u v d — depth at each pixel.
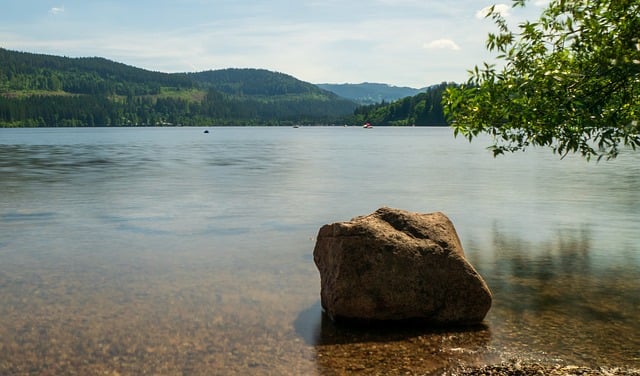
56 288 11.16
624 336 8.72
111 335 8.72
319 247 10.16
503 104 8.29
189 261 13.39
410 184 30.22
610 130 7.35
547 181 31.58
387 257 9.17
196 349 8.21
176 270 12.58
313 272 12.48
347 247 9.20
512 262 13.55
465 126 8.85
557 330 8.98
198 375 7.36
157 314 9.69
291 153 62.66
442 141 104.12
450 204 22.89
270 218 19.45
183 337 8.66
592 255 14.20
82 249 14.60
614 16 6.92
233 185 29.47
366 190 27.50
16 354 8.01
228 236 16.36
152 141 100.88
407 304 9.14
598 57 6.86
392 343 8.47
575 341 8.52
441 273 9.24
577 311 9.93
